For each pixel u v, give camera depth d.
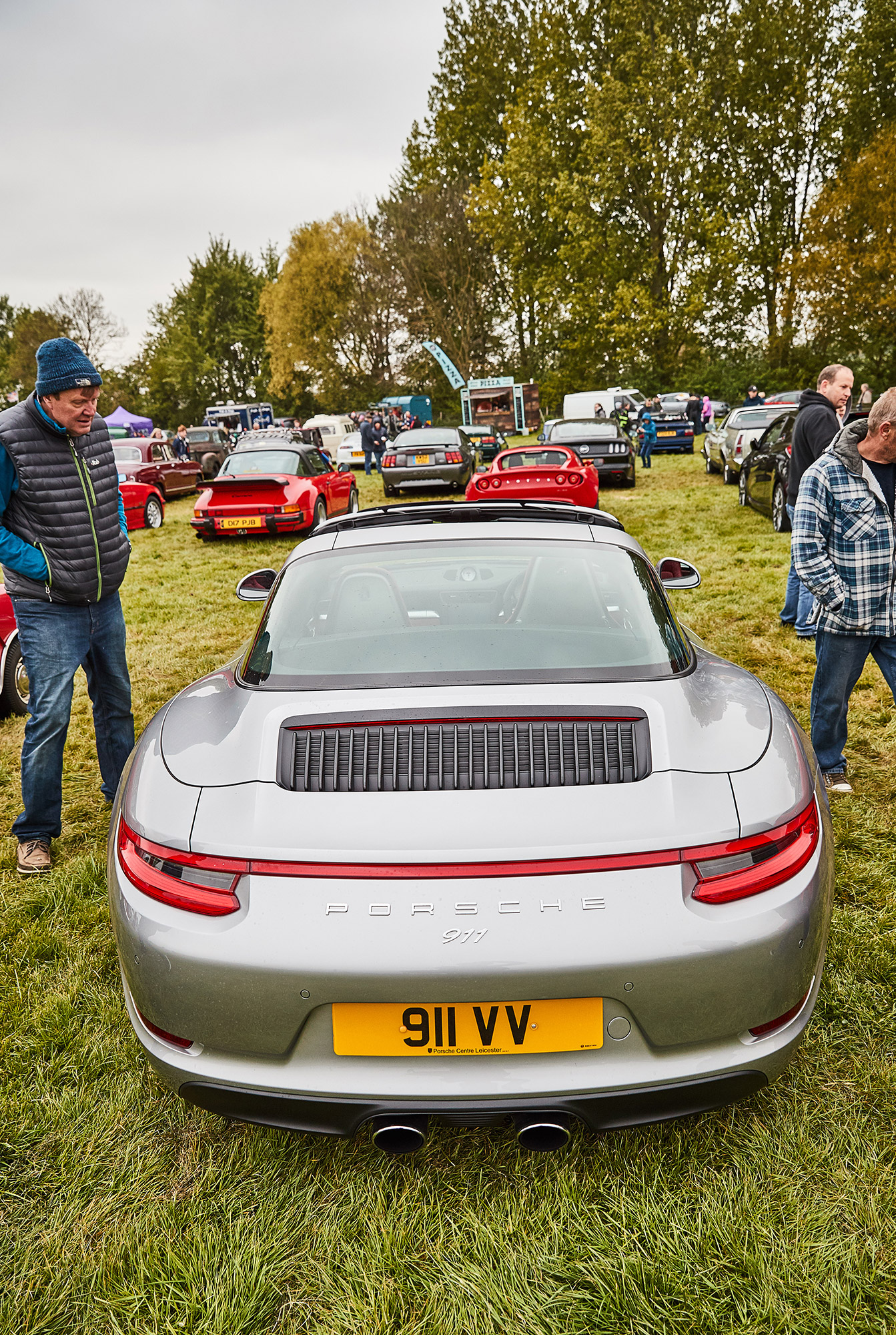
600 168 35.34
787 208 36.94
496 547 2.46
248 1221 1.72
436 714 1.75
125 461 17.95
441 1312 1.52
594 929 1.51
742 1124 1.91
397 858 1.54
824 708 3.54
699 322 37.62
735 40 35.41
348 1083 1.57
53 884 3.11
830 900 1.79
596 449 14.76
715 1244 1.62
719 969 1.54
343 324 55.66
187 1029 1.62
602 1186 1.77
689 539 9.51
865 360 33.09
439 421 52.97
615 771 1.68
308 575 2.43
